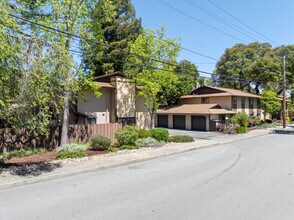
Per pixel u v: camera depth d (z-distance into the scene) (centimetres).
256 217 509
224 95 3328
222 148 1678
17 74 821
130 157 1252
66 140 1568
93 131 1795
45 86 880
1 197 659
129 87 2381
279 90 4647
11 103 862
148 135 1855
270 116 4541
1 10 757
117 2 3816
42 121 1000
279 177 846
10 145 1402
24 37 843
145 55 2381
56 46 909
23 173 906
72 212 549
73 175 920
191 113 3162
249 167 1025
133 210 556
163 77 2497
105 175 916
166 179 842
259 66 4031
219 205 580
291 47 3991
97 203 605
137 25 3966
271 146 1731
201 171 964
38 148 1491
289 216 514
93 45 1694
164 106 3888
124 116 2319
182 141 1928
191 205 582
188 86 3831
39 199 641
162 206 579
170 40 2495
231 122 3089
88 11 1616
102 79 2366
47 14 1440
